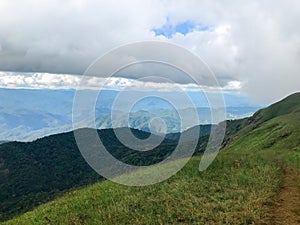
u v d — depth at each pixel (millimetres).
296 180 21219
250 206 14672
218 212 14258
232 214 13930
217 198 16266
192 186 18172
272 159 29875
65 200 19703
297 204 15578
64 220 15297
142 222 13617
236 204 15125
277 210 14859
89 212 15789
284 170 24891
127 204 16047
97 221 14258
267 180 19359
